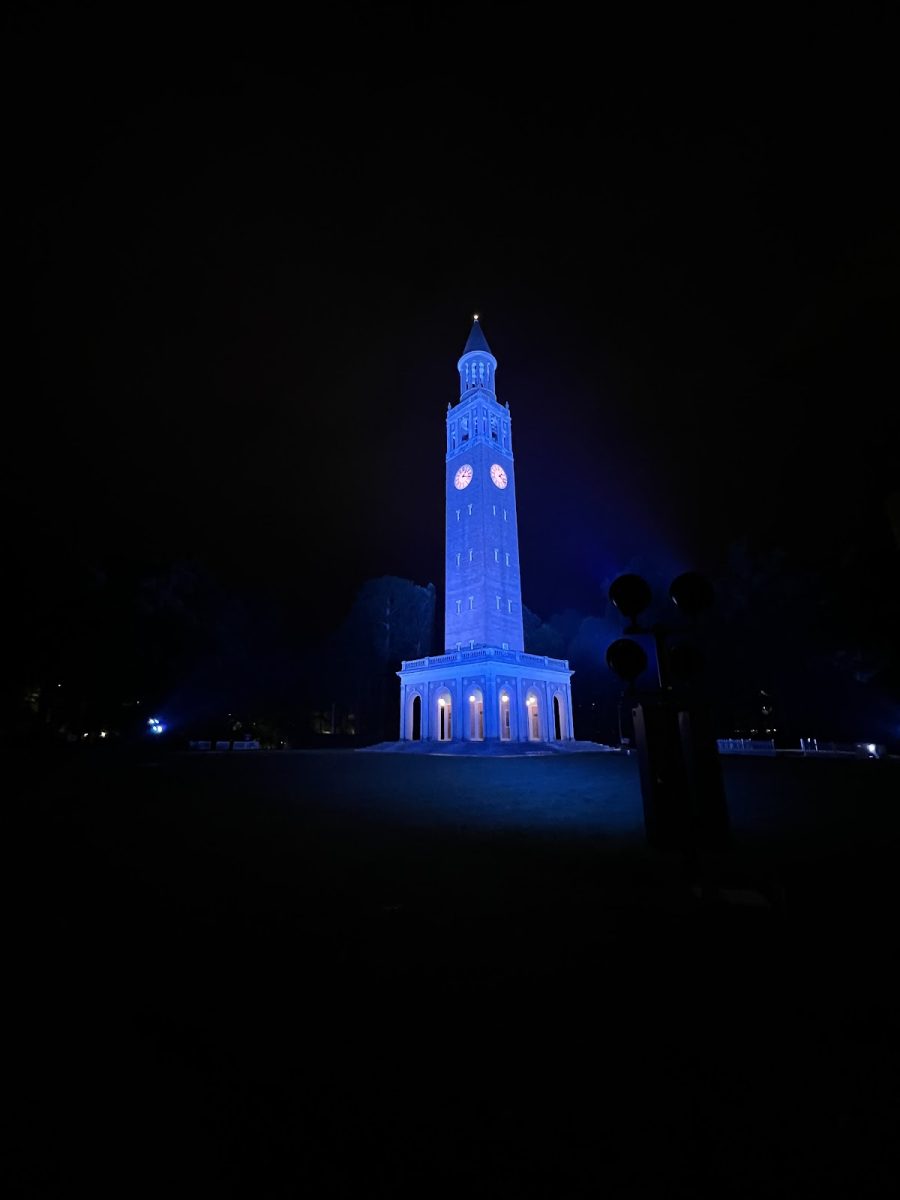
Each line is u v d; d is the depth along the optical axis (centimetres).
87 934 724
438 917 779
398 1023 516
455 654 5522
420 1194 332
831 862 1036
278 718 7369
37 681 4222
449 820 1520
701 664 861
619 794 2009
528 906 821
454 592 6019
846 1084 428
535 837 1296
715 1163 355
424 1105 409
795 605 4847
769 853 1107
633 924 745
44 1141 374
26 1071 446
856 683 4766
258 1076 442
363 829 1397
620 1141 373
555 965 630
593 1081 434
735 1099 413
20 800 1877
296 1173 348
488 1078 439
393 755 4375
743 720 5812
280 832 1358
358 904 834
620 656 866
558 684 5906
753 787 2159
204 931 734
